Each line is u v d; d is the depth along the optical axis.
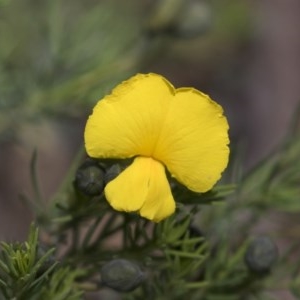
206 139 0.31
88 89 0.44
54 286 0.33
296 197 0.39
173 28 0.44
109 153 0.31
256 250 0.35
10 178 0.66
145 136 0.31
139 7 0.64
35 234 0.31
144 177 0.31
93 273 0.34
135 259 0.34
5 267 0.32
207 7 0.44
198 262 0.34
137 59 0.45
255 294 0.37
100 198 0.33
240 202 0.38
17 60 0.47
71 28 0.46
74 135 0.63
